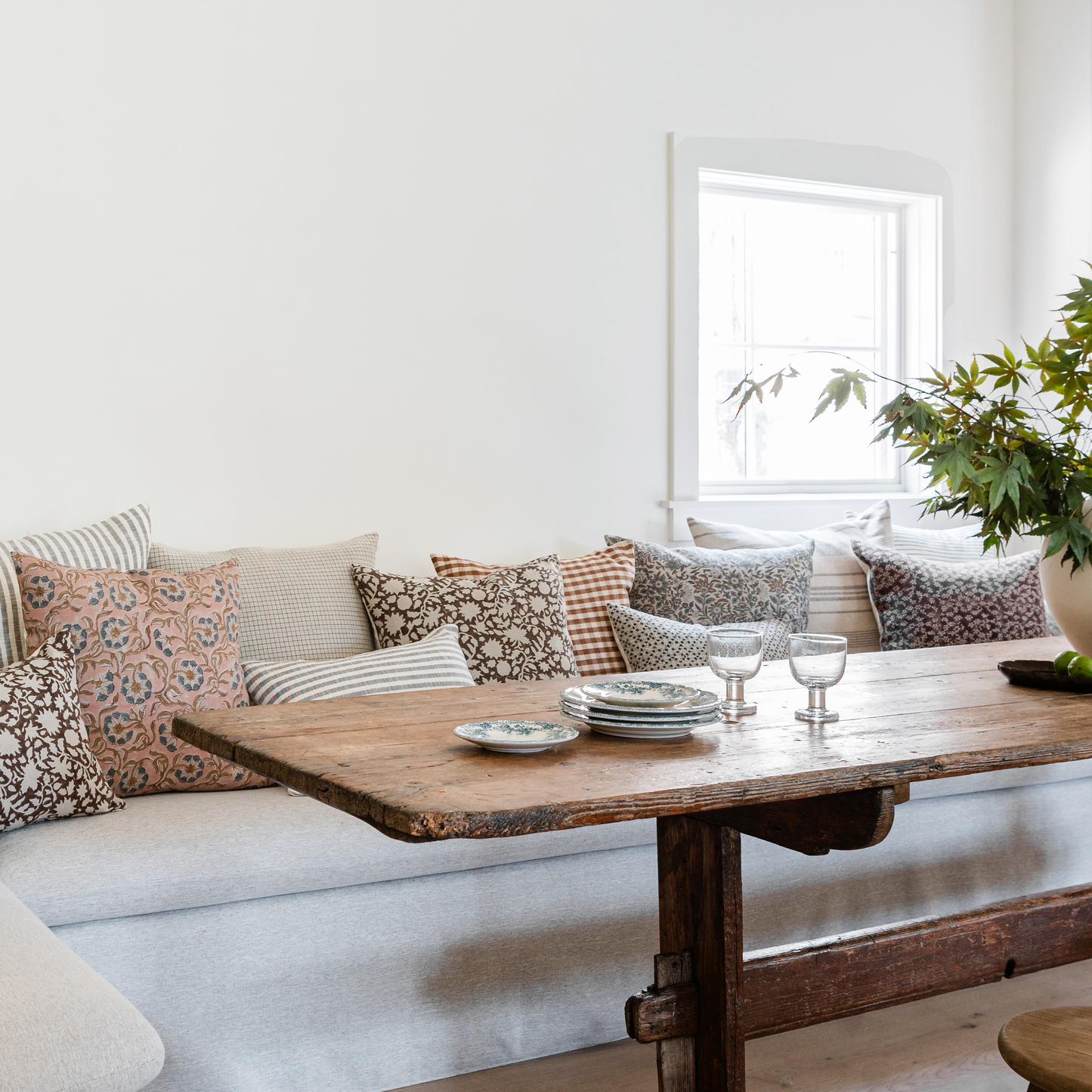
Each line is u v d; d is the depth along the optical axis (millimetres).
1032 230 4121
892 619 3283
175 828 1974
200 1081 1878
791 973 1587
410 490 3262
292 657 2729
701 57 3635
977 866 2676
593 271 3496
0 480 2777
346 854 1979
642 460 3600
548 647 2805
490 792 1261
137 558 2701
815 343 4078
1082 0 3881
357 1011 1998
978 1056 2172
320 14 3109
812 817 1498
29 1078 1174
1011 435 2137
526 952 2150
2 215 2766
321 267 3129
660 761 1430
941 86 4047
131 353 2914
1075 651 2256
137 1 2900
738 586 3197
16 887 1771
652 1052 2197
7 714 1961
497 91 3342
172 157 2949
